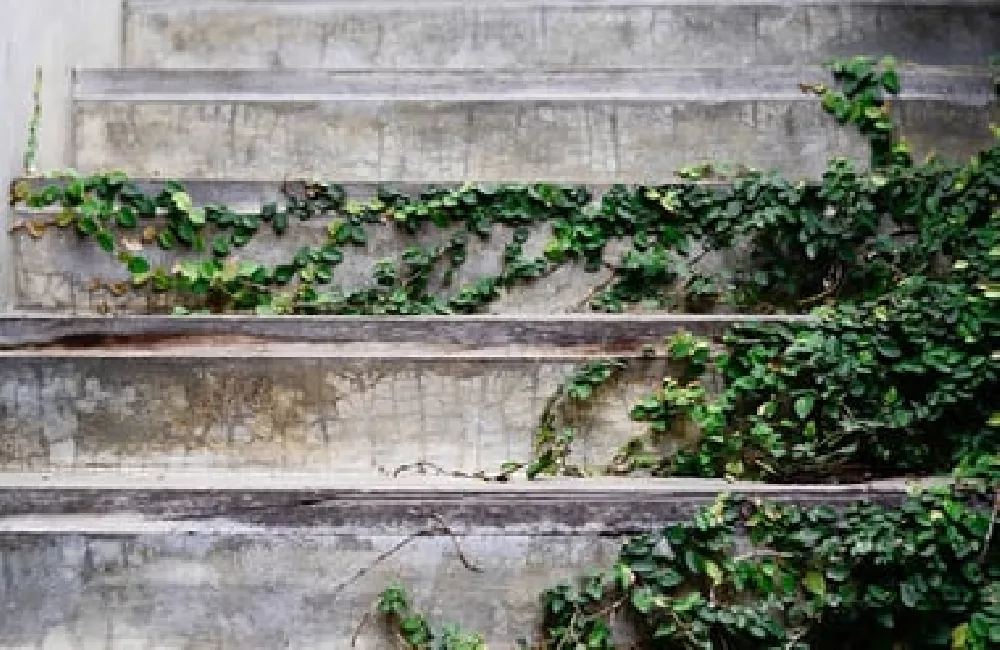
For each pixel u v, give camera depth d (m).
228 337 3.63
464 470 3.57
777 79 4.51
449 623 3.20
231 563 3.17
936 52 4.99
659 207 4.11
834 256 4.07
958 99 4.43
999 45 4.97
